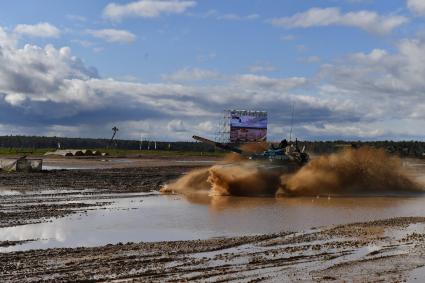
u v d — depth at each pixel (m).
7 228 17.06
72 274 11.37
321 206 24.39
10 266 11.95
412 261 12.71
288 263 12.54
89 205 23.12
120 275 11.33
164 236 16.19
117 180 36.06
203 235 16.41
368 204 25.44
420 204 25.58
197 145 141.25
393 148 73.31
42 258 12.69
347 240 15.33
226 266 12.20
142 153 99.38
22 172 42.19
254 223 18.81
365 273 11.66
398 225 17.95
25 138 152.50
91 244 14.78
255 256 13.22
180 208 22.84
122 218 19.58
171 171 46.31
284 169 30.61
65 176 38.69
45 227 17.34
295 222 19.17
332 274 11.57
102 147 144.38
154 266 12.10
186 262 12.49
